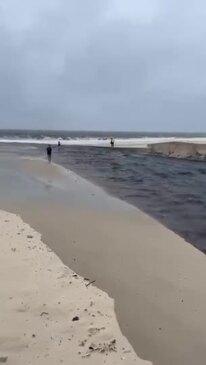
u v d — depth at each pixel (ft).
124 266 41.34
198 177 125.90
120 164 163.43
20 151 227.40
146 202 79.56
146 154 229.86
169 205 77.30
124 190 94.02
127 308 32.07
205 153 214.07
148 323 29.96
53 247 46.62
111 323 28.86
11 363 23.66
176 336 28.45
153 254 45.52
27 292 32.37
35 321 28.22
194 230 58.08
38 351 24.95
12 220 57.67
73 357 24.58
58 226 56.75
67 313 29.66
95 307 31.07
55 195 82.53
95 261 42.60
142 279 37.96
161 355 26.25
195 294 34.94
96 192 89.04
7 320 28.04
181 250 47.42
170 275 39.14
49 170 127.13
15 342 25.67
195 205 78.13
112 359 24.77
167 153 230.89
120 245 48.65
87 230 55.21
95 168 143.33
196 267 41.52
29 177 109.40
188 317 31.01
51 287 33.78
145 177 121.90
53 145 304.71
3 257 40.04
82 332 27.32
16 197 78.79
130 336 28.14
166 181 114.11
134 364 24.53
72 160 174.91
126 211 69.56
